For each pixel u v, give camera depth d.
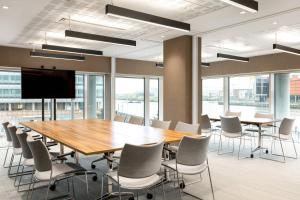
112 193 3.29
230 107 10.14
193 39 6.23
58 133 3.88
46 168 2.76
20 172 4.54
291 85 8.38
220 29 5.58
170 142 3.29
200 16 4.69
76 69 8.79
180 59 6.28
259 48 7.76
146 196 3.50
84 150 2.71
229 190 3.72
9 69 7.67
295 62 7.85
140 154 2.41
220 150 6.45
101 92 9.82
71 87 8.05
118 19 4.87
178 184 3.60
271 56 8.51
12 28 5.51
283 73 8.48
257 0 3.88
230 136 5.78
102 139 3.37
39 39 6.59
